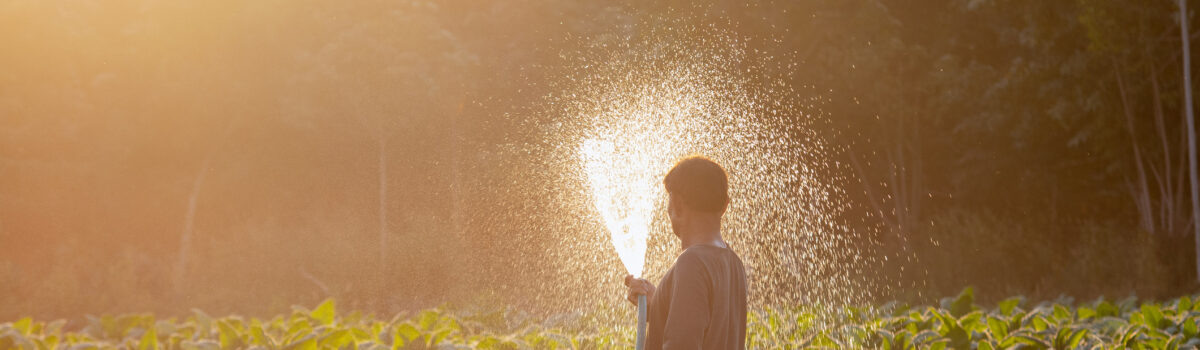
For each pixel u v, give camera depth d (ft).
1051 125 56.54
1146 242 47.09
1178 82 50.49
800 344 16.02
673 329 7.57
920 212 67.92
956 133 65.21
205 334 15.12
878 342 15.80
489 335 16.01
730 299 8.04
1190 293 42.01
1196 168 45.44
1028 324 17.47
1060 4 53.16
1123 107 52.19
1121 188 59.31
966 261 50.88
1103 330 16.81
